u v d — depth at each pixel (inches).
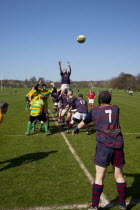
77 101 348.2
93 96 885.8
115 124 132.1
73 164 211.5
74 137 330.0
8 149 261.9
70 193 154.3
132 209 135.8
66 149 262.7
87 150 258.5
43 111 344.5
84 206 138.0
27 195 151.3
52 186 165.0
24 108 777.6
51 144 286.2
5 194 152.7
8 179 177.5
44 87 402.3
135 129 400.8
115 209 135.7
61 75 453.4
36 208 135.4
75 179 177.8
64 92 435.2
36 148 266.7
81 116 340.8
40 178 179.5
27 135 342.3
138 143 297.6
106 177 182.7
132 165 211.9
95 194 130.1
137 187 165.3
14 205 138.1
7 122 469.4
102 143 129.4
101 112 134.3
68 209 134.5
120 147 128.3
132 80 3956.7
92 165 208.7
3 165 208.8
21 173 189.6
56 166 206.1
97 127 133.6
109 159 128.7
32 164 211.3
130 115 604.4
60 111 479.8
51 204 139.7
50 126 432.8
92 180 175.8
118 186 133.6
